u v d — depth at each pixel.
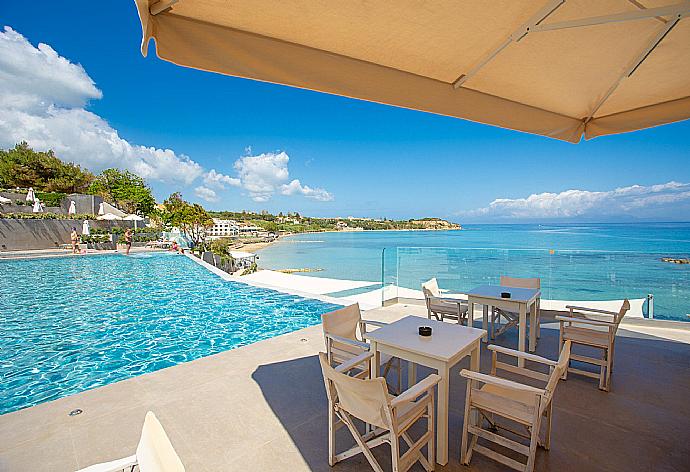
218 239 30.88
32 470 2.22
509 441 2.16
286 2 1.35
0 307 8.30
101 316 7.49
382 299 7.04
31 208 23.92
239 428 2.69
